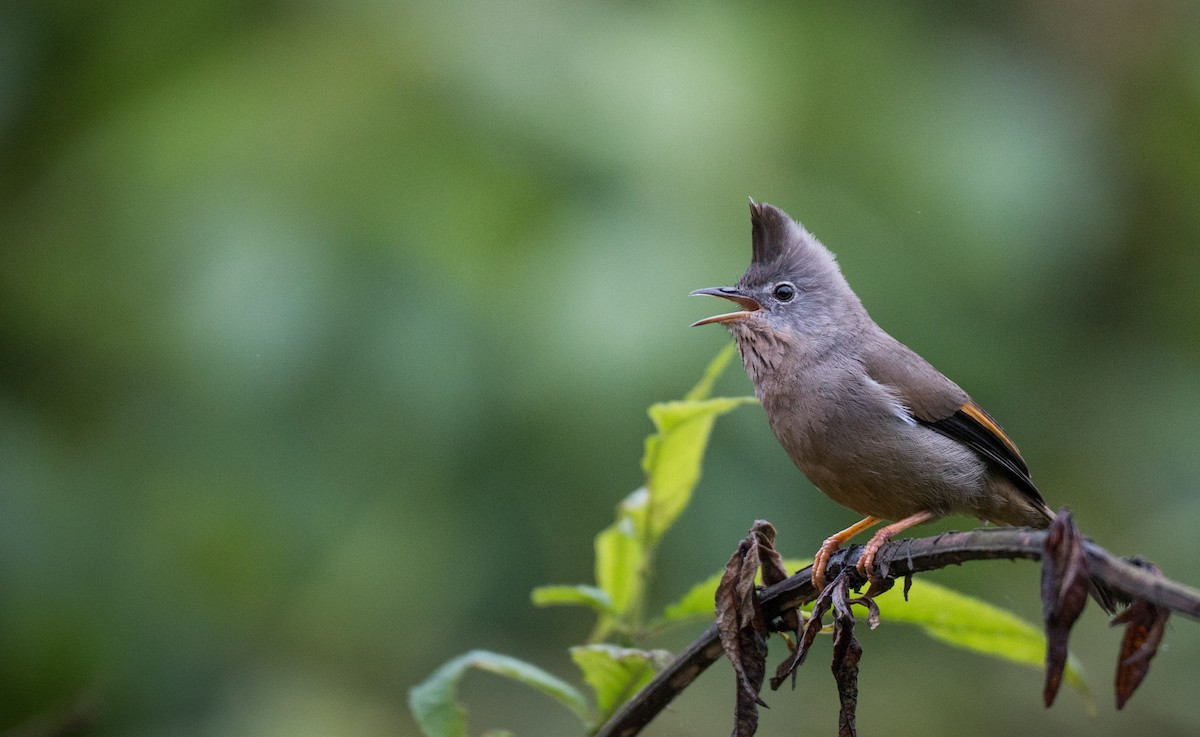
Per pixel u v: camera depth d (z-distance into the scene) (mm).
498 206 10805
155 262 11195
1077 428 13352
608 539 7125
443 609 11695
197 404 10891
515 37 11125
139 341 11414
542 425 10414
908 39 12320
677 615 6887
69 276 11609
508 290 10555
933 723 13117
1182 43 14594
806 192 11211
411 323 10516
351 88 11117
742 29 11531
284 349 10469
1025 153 12008
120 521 11406
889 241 11336
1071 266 12914
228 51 11719
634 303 10344
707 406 6645
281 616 11914
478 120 10875
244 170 10898
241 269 10562
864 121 11594
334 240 10664
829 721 12883
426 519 11047
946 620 7012
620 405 10258
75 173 11734
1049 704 4758
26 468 11281
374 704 12023
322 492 10930
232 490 11031
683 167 10883
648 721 6184
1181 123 14109
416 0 11367
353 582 11531
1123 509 13492
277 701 11812
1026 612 12969
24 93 12086
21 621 11109
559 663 12234
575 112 10906
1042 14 13539
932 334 11328
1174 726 13477
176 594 11633
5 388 11727
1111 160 13461
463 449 10633
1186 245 13984
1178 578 13078
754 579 6113
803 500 11359
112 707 11414
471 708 12188
